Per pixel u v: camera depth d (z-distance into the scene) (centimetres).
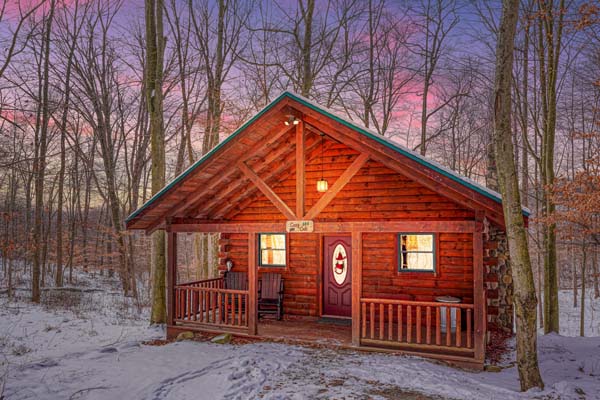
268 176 1085
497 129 645
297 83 1997
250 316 940
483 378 683
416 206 1004
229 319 1084
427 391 602
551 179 1277
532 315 615
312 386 624
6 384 629
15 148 1603
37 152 1741
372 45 2214
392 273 1038
